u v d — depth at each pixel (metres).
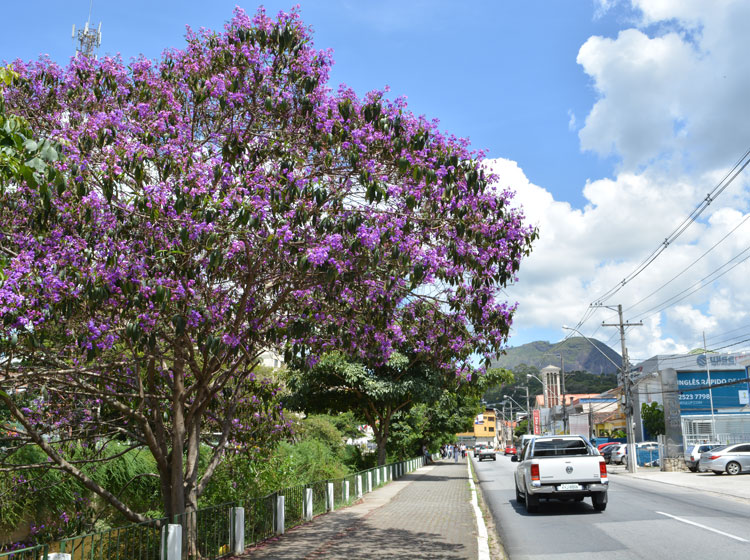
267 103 8.59
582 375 199.75
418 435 44.09
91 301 7.50
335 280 8.33
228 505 10.77
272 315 10.18
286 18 9.37
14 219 8.11
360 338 10.54
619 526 13.56
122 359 9.98
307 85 8.95
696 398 53.19
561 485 16.08
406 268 8.88
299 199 8.62
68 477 12.20
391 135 8.93
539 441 17.91
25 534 11.84
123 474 13.59
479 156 9.37
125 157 8.03
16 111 8.93
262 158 9.33
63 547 7.44
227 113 9.51
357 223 7.97
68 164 7.37
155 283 7.63
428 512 16.81
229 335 8.70
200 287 8.63
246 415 13.14
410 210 8.62
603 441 69.75
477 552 10.47
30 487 11.46
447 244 9.09
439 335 10.48
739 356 54.50
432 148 9.12
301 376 29.72
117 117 8.38
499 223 9.43
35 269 7.17
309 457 21.97
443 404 37.38
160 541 8.50
